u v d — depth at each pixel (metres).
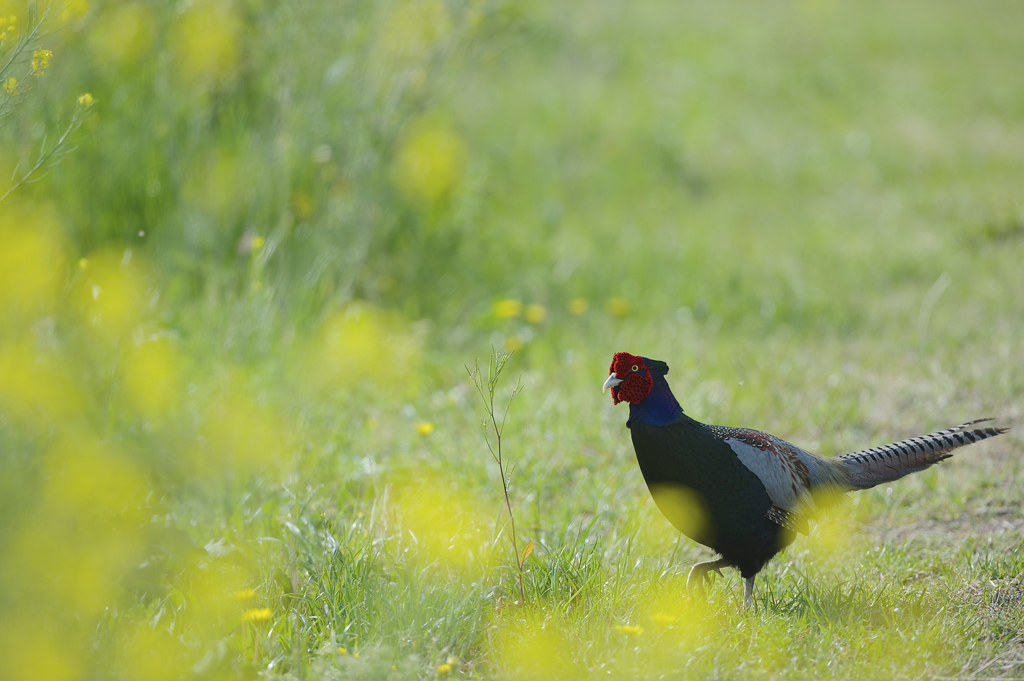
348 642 7.56
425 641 7.62
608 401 13.07
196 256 14.60
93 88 13.95
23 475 6.62
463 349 15.62
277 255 14.73
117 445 9.05
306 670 7.03
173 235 14.61
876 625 7.99
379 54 16.80
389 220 17.45
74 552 6.16
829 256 19.06
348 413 13.04
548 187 23.53
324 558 8.61
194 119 15.27
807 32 38.09
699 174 25.41
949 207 21.34
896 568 9.01
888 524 10.20
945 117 29.00
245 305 12.82
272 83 15.89
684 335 15.62
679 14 39.47
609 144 26.11
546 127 26.78
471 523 9.58
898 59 35.16
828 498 8.73
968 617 7.99
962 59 35.03
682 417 8.29
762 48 36.00
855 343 15.19
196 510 9.59
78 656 6.22
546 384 13.91
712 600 8.34
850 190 23.84
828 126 28.67
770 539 8.28
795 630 7.75
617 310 16.81
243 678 6.64
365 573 8.34
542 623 7.64
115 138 14.51
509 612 7.97
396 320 15.91
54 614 6.29
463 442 12.01
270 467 10.62
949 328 15.17
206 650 7.02
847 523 10.11
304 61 15.91
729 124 28.91
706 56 34.69
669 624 7.54
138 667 6.36
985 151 25.73
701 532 8.30
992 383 13.15
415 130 17.28
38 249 8.95
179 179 14.80
